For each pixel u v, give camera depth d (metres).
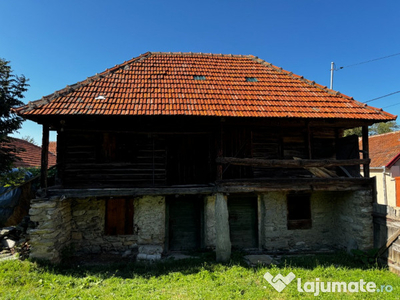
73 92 7.44
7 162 8.95
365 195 7.71
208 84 8.67
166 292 5.35
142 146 7.91
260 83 9.12
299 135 8.82
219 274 6.26
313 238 8.77
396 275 6.46
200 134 8.20
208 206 8.27
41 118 6.80
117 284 5.70
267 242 8.52
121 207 8.32
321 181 7.61
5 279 5.61
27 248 7.17
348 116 7.41
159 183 7.86
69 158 7.57
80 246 8.04
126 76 8.66
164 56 10.53
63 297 5.01
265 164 7.25
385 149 14.80
